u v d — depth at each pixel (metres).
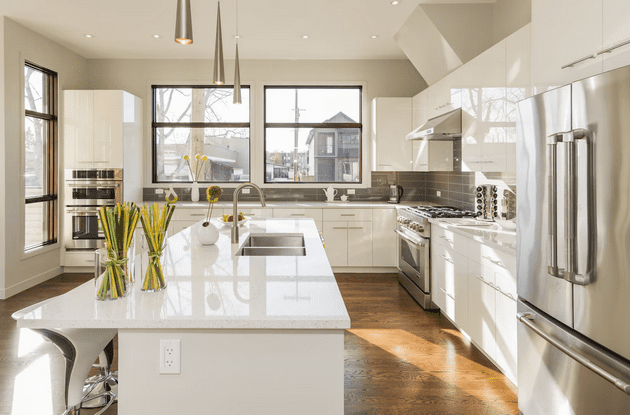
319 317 1.33
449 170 5.00
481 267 2.90
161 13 4.37
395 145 5.70
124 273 1.53
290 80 6.10
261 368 1.37
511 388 2.55
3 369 2.76
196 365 1.37
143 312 1.37
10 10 4.25
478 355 3.02
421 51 4.79
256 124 6.13
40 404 2.34
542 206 1.98
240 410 1.38
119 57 5.96
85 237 5.43
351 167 6.31
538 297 2.03
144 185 6.09
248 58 6.03
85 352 1.62
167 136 6.21
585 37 1.82
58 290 4.69
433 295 4.02
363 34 5.03
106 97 5.36
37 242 5.09
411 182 6.23
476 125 3.49
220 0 4.03
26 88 4.86
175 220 5.55
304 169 6.29
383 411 2.29
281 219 4.17
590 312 1.66
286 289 1.64
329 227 5.53
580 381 1.75
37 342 3.20
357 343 3.24
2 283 4.38
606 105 1.55
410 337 3.36
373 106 5.85
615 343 1.54
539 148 1.99
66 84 5.50
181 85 6.10
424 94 5.14
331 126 6.23
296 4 4.16
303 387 1.38
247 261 2.16
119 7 4.21
